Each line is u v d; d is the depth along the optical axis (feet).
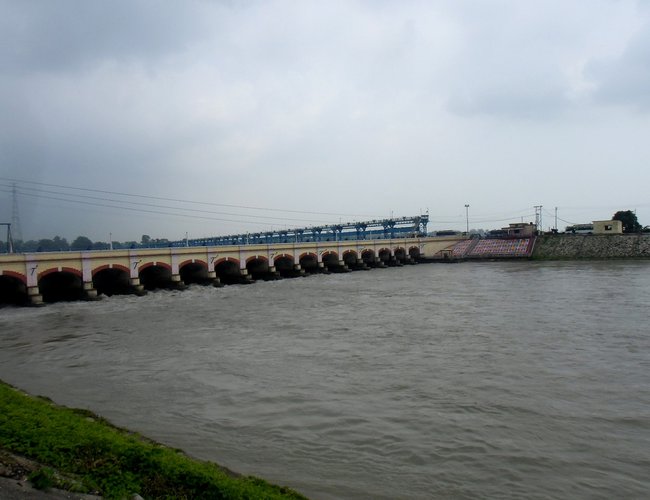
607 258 357.41
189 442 57.88
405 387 77.10
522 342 105.60
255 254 280.72
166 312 162.61
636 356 92.68
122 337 121.29
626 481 48.62
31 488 35.70
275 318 146.20
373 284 251.19
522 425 61.82
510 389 75.15
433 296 191.42
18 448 41.83
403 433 59.88
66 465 39.83
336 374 84.99
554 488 47.42
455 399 71.26
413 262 438.40
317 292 218.18
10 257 178.70
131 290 216.33
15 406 54.24
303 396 73.77
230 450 55.77
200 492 37.78
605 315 134.31
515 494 46.42
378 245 395.55
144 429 61.82
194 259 245.65
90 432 46.78
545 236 409.49
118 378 85.35
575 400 70.23
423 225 487.61
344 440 58.29
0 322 148.66
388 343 108.27
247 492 38.24
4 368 93.81
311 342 111.14
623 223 471.62
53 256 190.19
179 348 107.65
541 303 160.04
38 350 108.78
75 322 145.69
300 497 41.39
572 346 100.99
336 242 350.43
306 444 57.26
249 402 71.61
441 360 92.68
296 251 314.35
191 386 79.82
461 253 438.40
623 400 70.08
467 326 125.29
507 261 397.60
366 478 49.42
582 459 53.06
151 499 36.78
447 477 49.57
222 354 101.04
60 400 73.72
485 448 55.67
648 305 148.87
